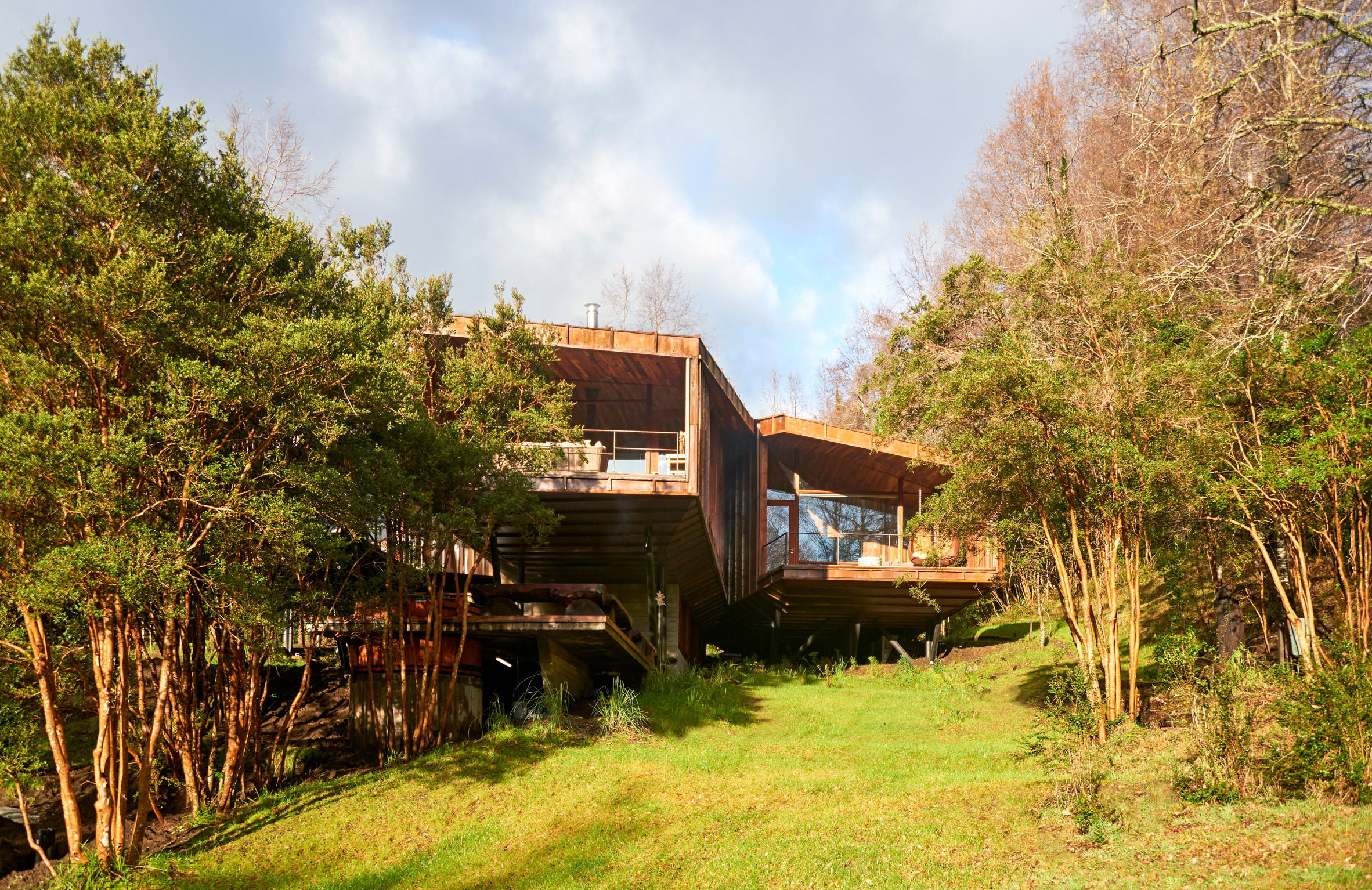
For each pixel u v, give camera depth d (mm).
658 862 10023
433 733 14727
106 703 10078
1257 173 16031
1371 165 16125
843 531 25391
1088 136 28656
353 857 10867
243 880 10219
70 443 8984
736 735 17219
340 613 13930
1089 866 8359
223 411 10453
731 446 26109
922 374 15758
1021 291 15773
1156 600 22344
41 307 9359
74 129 9922
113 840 10102
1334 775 8781
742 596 25328
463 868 10352
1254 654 16375
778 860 9531
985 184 33750
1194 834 8570
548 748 14508
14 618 11000
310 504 11125
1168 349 14406
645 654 20016
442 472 13938
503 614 16031
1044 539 15883
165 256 10273
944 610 25297
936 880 8555
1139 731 12883
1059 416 13461
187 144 10430
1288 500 12742
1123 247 18312
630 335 17953
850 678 24641
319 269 12570
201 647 13125
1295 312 14125
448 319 15180
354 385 11211
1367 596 11977
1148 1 23578
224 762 13359
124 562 9211
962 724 18312
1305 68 16266
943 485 16016
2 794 12047
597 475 16812
